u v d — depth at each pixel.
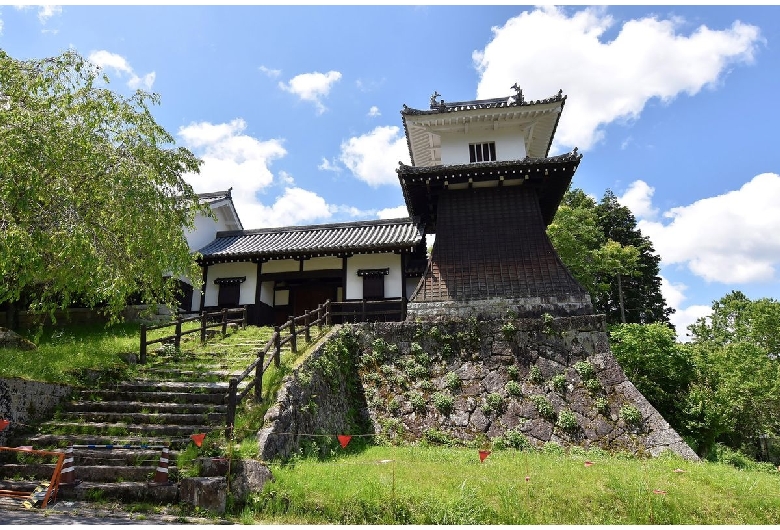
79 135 8.71
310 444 10.76
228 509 7.26
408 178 18.81
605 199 43.75
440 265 18.36
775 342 29.38
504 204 19.17
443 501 7.47
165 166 11.19
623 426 13.62
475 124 20.83
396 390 15.21
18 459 8.45
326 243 22.95
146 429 9.27
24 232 7.46
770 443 24.69
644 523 7.69
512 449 13.21
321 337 15.43
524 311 16.81
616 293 38.66
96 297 9.90
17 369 10.26
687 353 20.31
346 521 7.13
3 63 8.41
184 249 11.77
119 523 6.47
